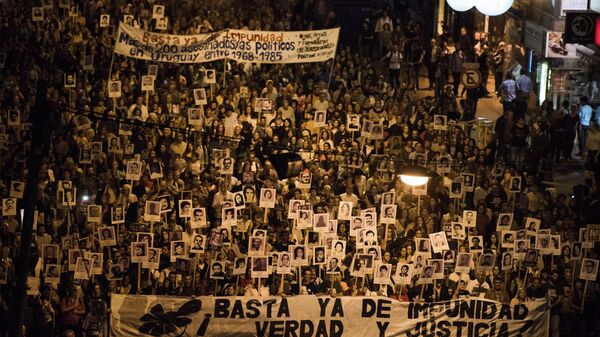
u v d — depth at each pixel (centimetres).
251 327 3475
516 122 4381
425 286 3609
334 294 3500
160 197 3631
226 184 3822
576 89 5050
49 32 4869
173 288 3519
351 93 4566
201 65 4731
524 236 3656
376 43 5600
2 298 3384
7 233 3519
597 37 4438
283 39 4466
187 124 4153
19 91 4297
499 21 5922
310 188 3900
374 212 3612
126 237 3569
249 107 4253
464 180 3881
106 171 3884
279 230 3672
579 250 3638
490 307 3544
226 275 3512
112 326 3412
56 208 3653
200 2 5416
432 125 4291
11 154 3950
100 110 4172
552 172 4453
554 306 3588
